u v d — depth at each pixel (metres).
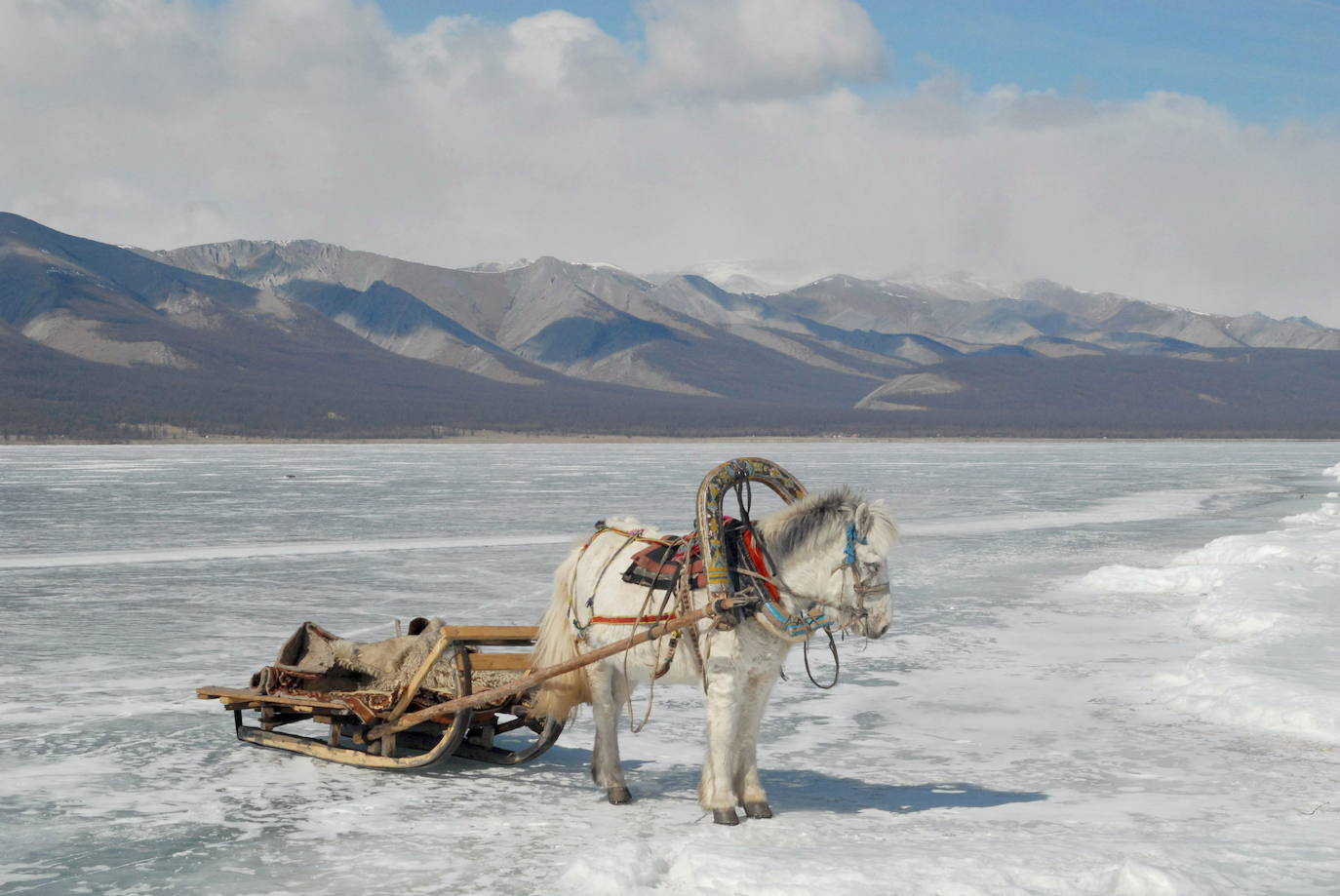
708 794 7.02
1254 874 5.87
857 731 9.86
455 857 6.49
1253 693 10.17
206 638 14.50
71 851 6.65
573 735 9.73
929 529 31.38
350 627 15.47
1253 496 47.66
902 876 5.75
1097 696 11.12
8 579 20.64
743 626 6.93
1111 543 27.34
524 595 18.69
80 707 10.61
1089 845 6.28
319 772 8.39
